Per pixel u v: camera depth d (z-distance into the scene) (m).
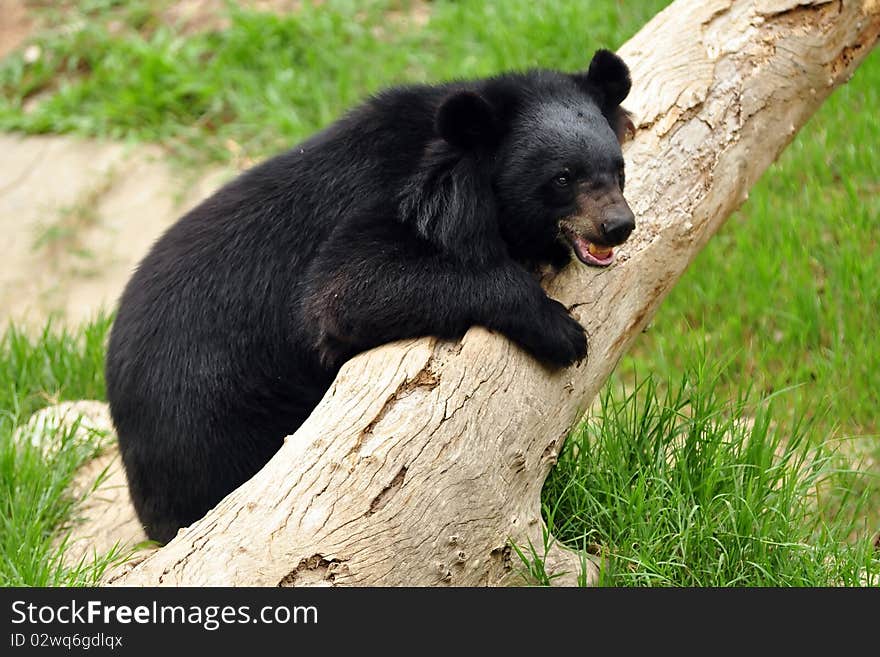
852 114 15.75
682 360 13.05
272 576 7.23
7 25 20.14
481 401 8.04
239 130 17.97
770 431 11.62
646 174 9.59
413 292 8.22
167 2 20.06
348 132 9.18
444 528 7.73
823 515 10.13
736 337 13.15
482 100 8.32
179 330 9.30
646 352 13.73
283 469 7.62
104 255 17.14
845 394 11.98
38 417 12.41
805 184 15.05
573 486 9.35
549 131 8.45
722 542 9.05
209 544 7.37
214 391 9.23
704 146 9.98
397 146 8.88
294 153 9.52
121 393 9.51
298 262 9.21
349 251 8.45
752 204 14.97
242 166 17.52
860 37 11.12
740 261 14.02
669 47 10.51
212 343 9.27
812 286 13.36
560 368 8.54
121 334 9.61
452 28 18.48
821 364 12.22
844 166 15.03
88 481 11.66
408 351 8.14
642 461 9.55
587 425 10.02
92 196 17.69
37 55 19.62
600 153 8.38
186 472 9.27
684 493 9.30
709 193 9.94
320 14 19.16
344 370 8.22
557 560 8.62
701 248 10.03
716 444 9.53
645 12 17.75
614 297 9.06
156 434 9.30
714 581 8.84
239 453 9.27
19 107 18.94
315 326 8.60
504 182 8.51
